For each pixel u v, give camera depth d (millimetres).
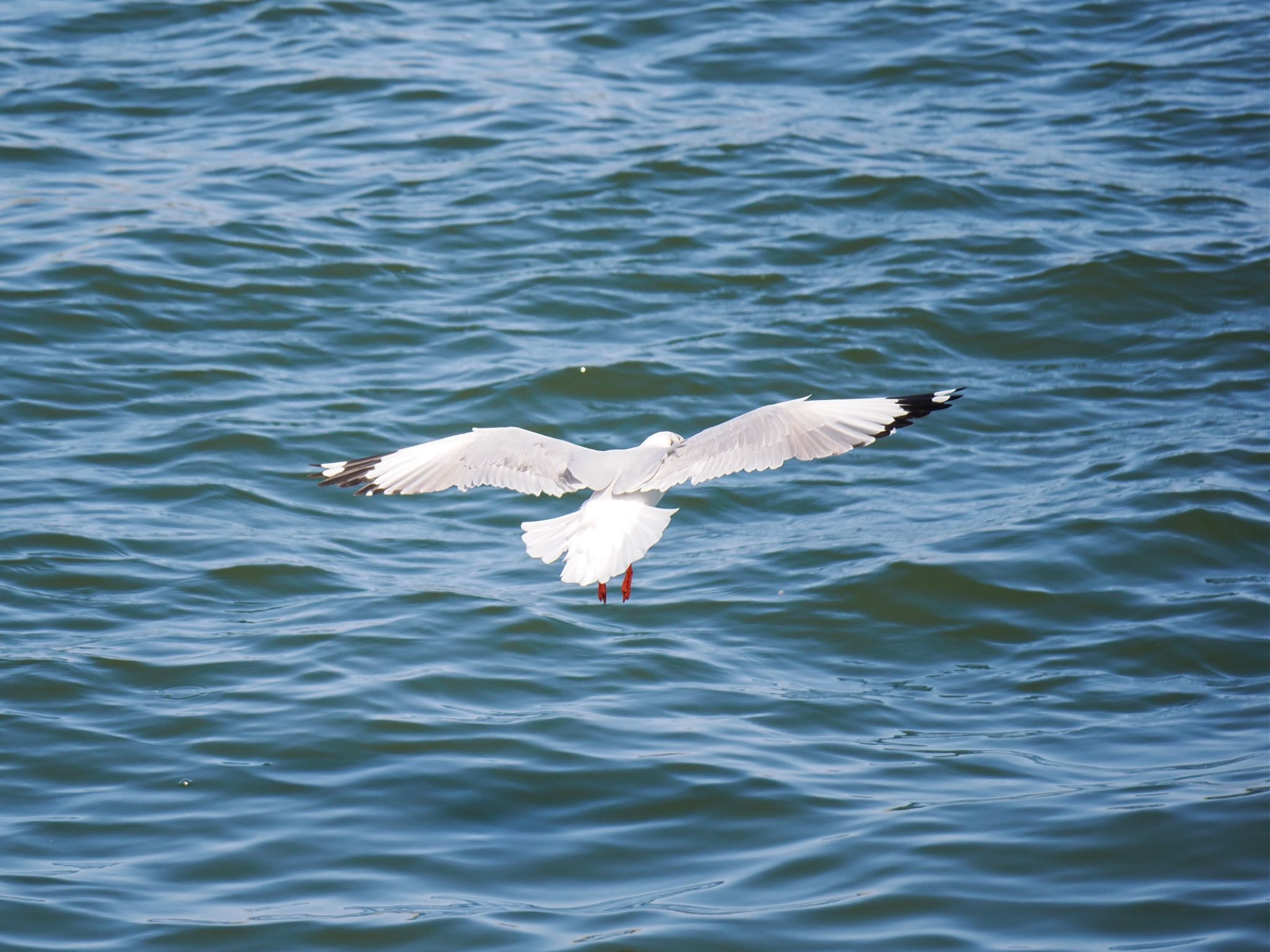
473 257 21938
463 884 11383
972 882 11320
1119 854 11609
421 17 28844
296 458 17734
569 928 10859
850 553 16328
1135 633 15031
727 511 17469
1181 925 10820
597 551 8188
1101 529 16531
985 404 19359
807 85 26766
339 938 10727
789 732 13461
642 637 14867
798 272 21797
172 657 14172
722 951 10617
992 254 22219
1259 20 28594
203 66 26766
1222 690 14195
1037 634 15141
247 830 11945
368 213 22766
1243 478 17516
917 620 15289
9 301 20109
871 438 8141
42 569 15359
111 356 19438
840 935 10766
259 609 15109
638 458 8500
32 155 23859
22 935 10609
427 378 19391
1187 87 26578
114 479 17094
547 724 13367
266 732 13109
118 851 11672
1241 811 12047
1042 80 26938
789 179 23734
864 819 12078
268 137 24766
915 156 24469
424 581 15688
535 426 18469
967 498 17516
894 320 20750
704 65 27297
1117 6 29391
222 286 20891
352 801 12305
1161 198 23578
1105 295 21219
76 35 27562
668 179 23672
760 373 19531
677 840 11867
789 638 15023
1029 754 13156
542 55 27484
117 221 22109
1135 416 19172
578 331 20438
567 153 24266
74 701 13453
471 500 17625
